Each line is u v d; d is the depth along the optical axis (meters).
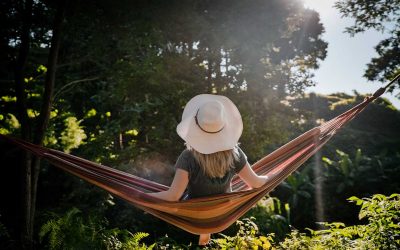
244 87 10.05
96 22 7.86
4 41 6.92
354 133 20.47
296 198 14.93
